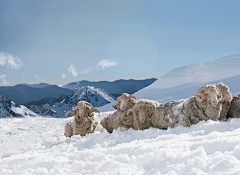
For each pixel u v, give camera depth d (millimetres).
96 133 5535
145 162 2732
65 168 2916
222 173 2055
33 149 5359
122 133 5465
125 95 6520
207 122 5164
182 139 3754
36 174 2803
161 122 5867
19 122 13148
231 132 3787
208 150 2766
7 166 3203
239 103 5887
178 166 2402
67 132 6922
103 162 2928
